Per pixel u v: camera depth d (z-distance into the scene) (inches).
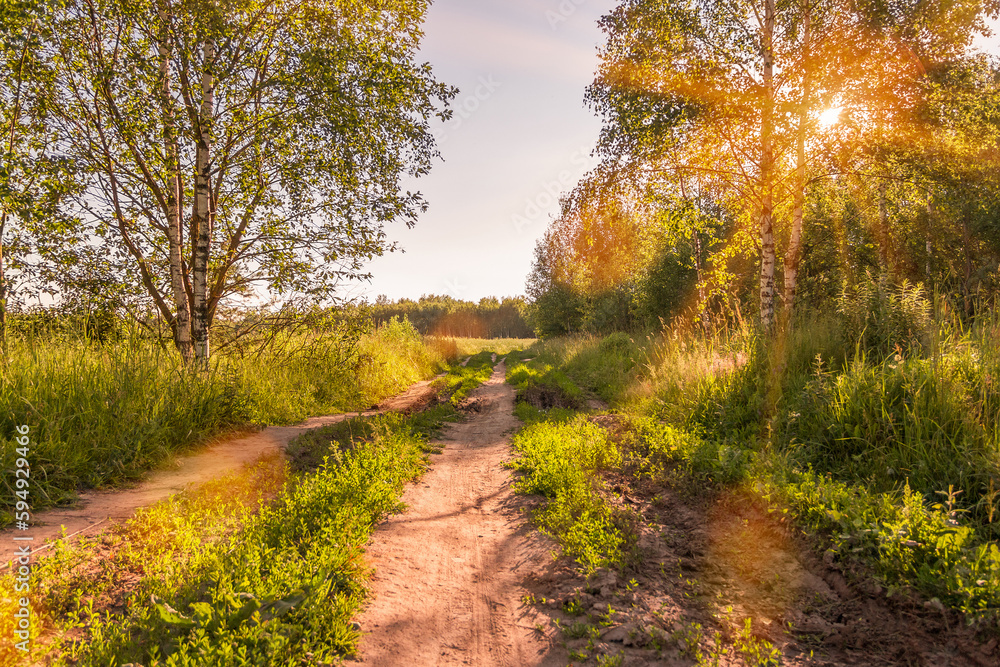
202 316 403.2
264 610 114.3
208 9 351.9
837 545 151.9
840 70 438.9
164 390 284.0
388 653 115.9
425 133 449.4
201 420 294.4
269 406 383.6
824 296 676.1
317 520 169.5
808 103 434.0
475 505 227.3
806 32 475.5
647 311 1014.4
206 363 365.1
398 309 2960.1
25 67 332.8
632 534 176.6
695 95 464.8
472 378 768.9
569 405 488.1
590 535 174.4
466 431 396.5
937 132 445.7
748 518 187.3
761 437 269.3
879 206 706.2
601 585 146.2
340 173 426.9
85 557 141.6
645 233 630.5
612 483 237.9
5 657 98.3
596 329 1288.1
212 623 107.0
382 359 679.1
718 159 507.8
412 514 209.2
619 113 494.9
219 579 127.5
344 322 521.0
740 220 570.3
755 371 335.9
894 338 308.2
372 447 275.1
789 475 208.5
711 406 323.6
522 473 273.4
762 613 132.3
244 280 452.4
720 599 138.8
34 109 347.6
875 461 207.6
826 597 137.2
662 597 140.6
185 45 353.7
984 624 113.3
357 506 191.6
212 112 393.7
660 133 463.2
